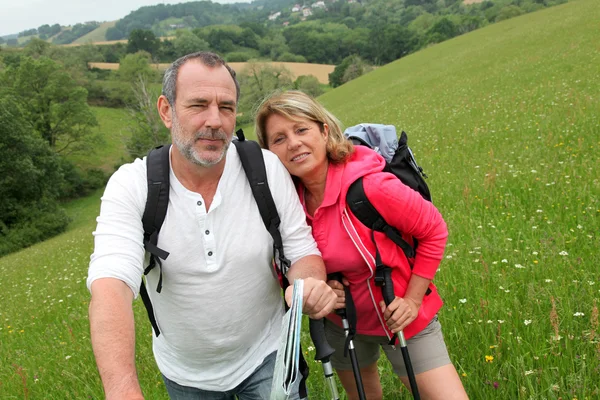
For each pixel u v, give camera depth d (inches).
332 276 108.3
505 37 1657.2
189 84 89.9
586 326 131.4
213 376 102.2
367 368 123.1
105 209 90.7
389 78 1897.1
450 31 4771.2
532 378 116.1
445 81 1230.9
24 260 840.9
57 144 2628.0
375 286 107.0
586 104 475.5
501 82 882.1
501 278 168.1
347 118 1307.8
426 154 504.4
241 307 96.4
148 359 191.5
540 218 225.1
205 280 93.4
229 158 95.7
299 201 104.0
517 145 399.2
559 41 1141.1
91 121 2501.2
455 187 331.9
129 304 83.2
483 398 117.3
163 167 92.5
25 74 2438.5
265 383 101.3
